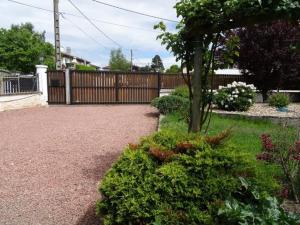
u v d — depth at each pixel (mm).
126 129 8484
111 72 15781
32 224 3254
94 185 4289
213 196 2455
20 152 6020
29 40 32438
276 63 12508
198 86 4125
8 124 9352
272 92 14227
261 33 12406
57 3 18266
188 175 2555
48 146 6500
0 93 12625
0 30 32594
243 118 9508
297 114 9688
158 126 8211
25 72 32500
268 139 3988
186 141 2934
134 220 2432
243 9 3223
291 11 2928
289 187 3691
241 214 2268
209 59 4242
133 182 2580
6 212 3512
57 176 4660
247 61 13164
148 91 16188
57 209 3578
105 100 15922
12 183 4379
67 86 15500
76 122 9766
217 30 3709
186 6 3779
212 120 8672
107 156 5754
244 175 2664
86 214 3451
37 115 11508
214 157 2672
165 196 2477
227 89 10547
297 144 3779
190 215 2350
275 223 2234
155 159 2836
